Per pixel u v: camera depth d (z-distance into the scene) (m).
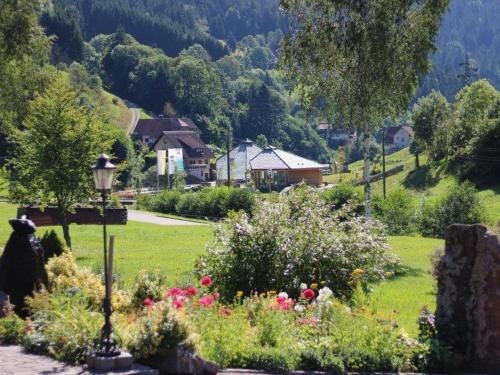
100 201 28.17
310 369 10.86
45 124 25.75
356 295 15.91
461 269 12.18
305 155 170.38
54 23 172.00
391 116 31.30
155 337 9.68
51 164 25.97
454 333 12.06
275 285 16.09
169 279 19.95
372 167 114.50
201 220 54.72
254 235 16.33
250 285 16.17
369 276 17.12
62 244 19.97
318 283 16.23
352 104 30.70
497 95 83.75
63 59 166.75
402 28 29.66
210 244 16.81
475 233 12.09
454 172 78.25
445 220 44.91
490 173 71.75
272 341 11.37
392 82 29.94
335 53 30.53
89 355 9.54
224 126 169.12
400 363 11.35
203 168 132.25
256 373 10.44
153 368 9.73
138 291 12.41
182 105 172.62
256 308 12.61
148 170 106.19
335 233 16.95
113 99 164.62
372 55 29.56
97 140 26.41
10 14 32.44
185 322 9.98
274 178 92.12
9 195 26.83
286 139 170.00
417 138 89.56
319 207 17.64
